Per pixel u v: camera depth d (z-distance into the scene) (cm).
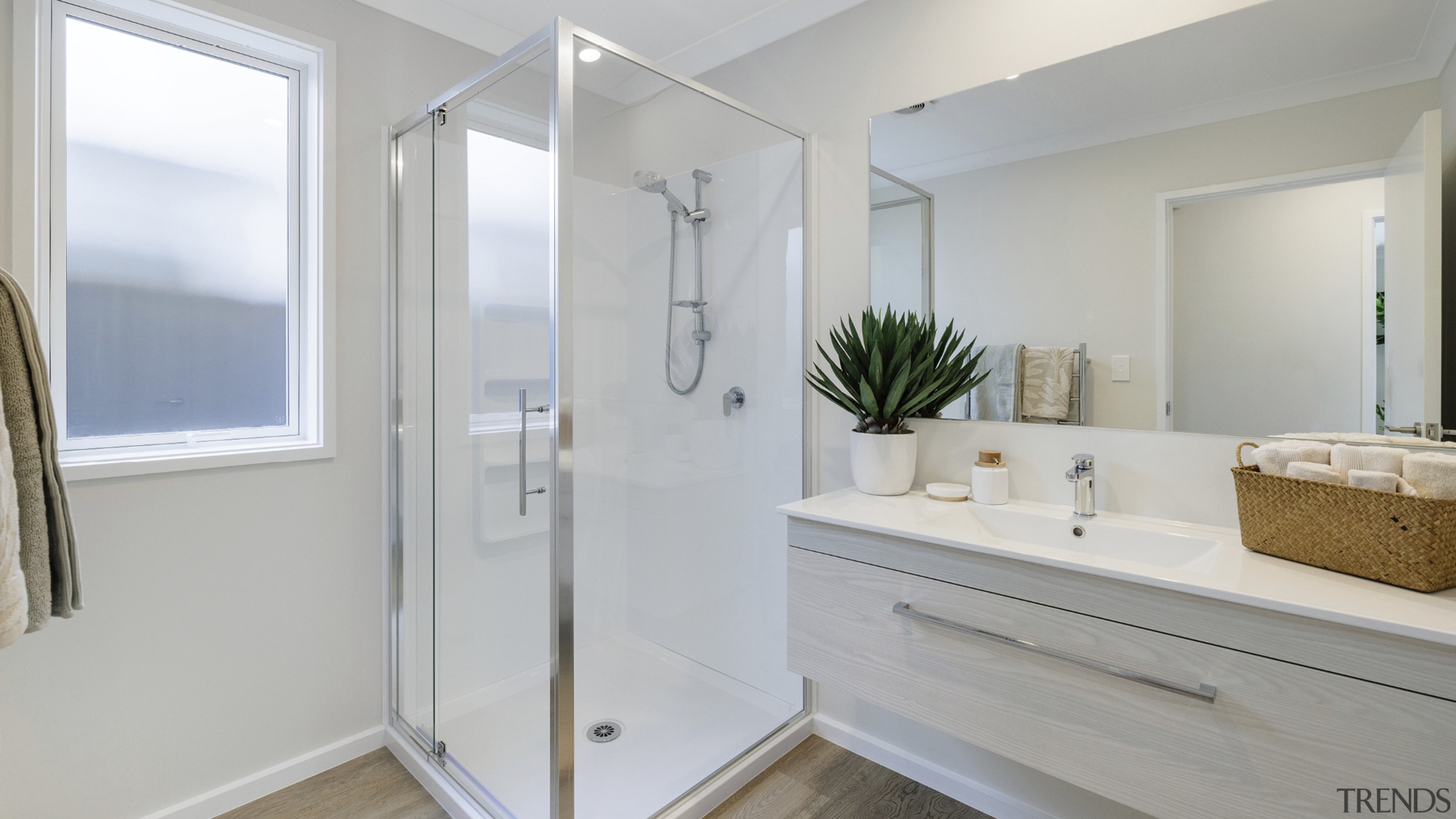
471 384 170
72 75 160
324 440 191
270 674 185
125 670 162
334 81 190
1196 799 109
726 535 189
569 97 144
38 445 115
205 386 181
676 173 171
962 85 179
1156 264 150
